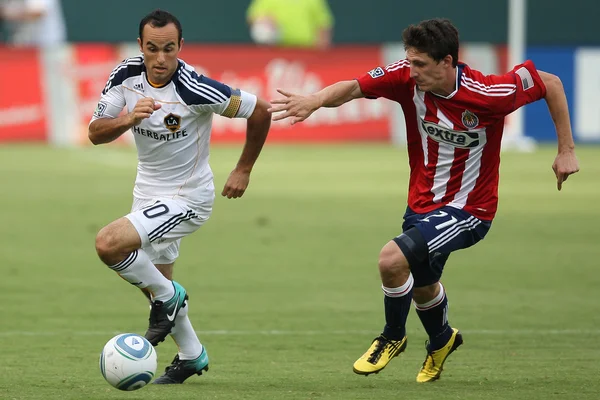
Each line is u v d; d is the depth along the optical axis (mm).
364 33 97750
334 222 46781
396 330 20812
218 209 50938
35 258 37844
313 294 31750
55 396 19641
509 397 19672
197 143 20906
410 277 20516
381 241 41938
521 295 31625
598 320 28141
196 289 32469
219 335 26250
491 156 21062
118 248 19906
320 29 92750
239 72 81688
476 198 21125
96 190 57125
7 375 21578
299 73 82438
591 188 58688
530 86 20766
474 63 84062
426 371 21453
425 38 20094
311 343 25375
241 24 96312
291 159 72938
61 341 25359
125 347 19047
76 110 80875
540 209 50812
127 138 83188
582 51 83188
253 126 20891
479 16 97000
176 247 21609
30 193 55781
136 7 94000
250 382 21156
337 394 19938
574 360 23422
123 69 20516
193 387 20625
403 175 64125
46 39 92500
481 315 28766
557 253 39219
